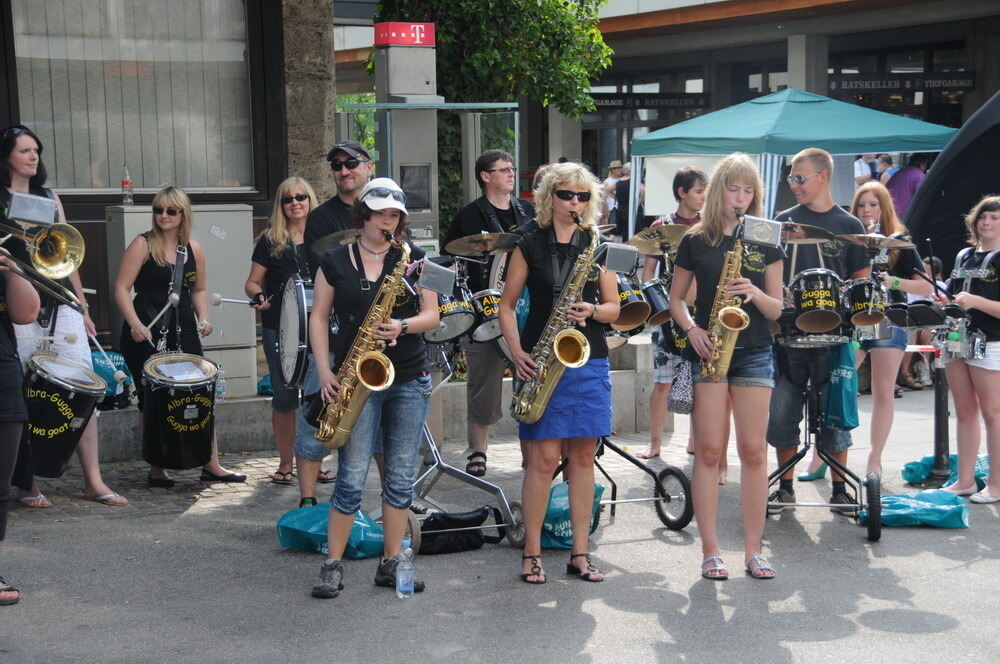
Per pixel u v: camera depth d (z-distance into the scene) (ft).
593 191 18.07
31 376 21.54
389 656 15.55
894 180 53.67
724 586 18.48
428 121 31.68
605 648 15.85
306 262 22.38
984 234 23.36
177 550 20.11
